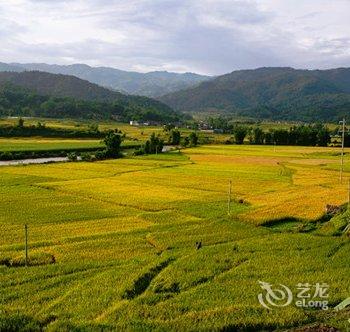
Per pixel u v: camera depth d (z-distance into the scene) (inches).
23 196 3181.6
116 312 1302.9
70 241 2062.0
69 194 3312.0
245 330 1224.8
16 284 1528.1
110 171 4714.6
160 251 1925.4
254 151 7229.3
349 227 2207.2
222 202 3061.0
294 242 2027.6
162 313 1304.1
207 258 1798.7
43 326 1212.5
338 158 6200.8
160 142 6968.5
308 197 3078.2
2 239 2086.6
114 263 1745.8
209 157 6269.7
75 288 1481.3
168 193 3405.5
